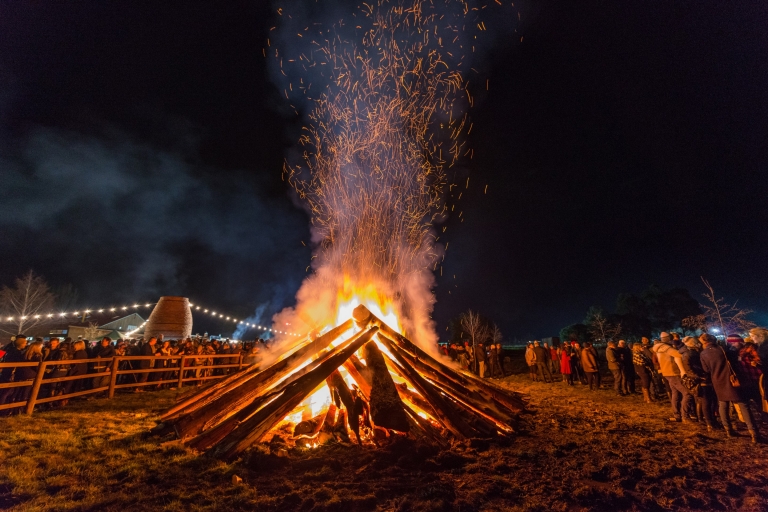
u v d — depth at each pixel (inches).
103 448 206.2
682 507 146.4
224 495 150.4
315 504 142.8
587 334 1270.9
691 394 271.0
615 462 189.2
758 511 142.3
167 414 284.2
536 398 401.7
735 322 743.1
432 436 217.8
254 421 203.8
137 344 493.4
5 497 147.3
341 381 243.3
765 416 292.7
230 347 636.1
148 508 139.2
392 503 144.7
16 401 314.0
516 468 182.7
